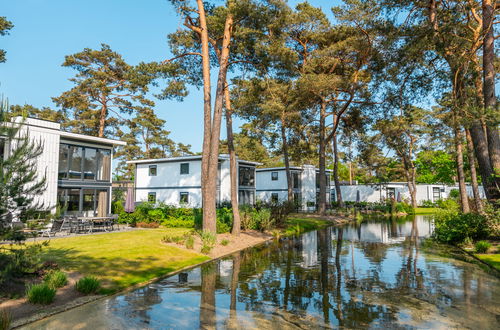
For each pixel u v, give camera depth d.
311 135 35.84
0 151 15.13
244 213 20.88
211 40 18.27
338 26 26.70
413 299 7.72
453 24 14.20
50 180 18.33
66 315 6.45
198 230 16.97
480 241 14.50
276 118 23.81
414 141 43.41
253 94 21.62
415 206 47.00
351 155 39.81
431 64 17.38
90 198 21.98
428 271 10.69
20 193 7.46
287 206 24.81
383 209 42.91
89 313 6.59
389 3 16.28
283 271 10.72
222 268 11.18
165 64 17.12
